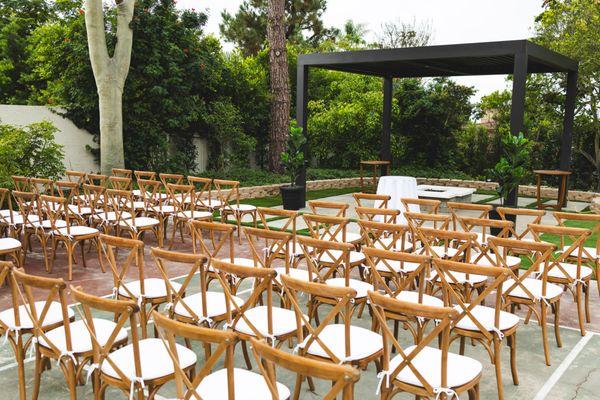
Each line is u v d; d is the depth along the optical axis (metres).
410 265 4.93
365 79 19.52
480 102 22.02
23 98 20.30
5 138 9.59
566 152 13.01
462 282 4.36
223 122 15.30
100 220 7.40
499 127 20.17
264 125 17.48
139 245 3.85
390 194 7.93
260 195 13.59
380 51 10.67
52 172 10.21
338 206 6.09
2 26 20.97
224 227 4.61
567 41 16.22
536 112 18.17
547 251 3.95
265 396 2.51
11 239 5.91
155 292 4.02
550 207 12.93
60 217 7.67
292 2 26.48
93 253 7.41
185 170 14.58
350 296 2.81
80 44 12.88
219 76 15.55
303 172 11.81
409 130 19.69
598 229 5.04
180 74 14.02
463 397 3.42
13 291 3.21
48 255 7.25
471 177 18.89
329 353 2.94
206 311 3.55
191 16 14.82
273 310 3.72
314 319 4.73
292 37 26.64
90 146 13.48
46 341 3.03
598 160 17.83
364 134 18.55
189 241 8.29
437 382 2.70
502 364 3.94
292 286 3.02
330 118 18.06
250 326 3.32
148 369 2.77
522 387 3.58
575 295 4.60
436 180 17.55
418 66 13.50
